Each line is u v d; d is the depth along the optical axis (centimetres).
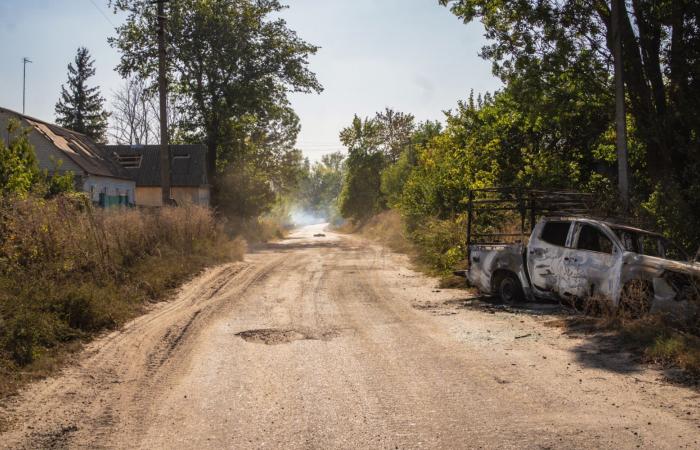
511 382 646
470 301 1250
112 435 511
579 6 1473
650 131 1334
